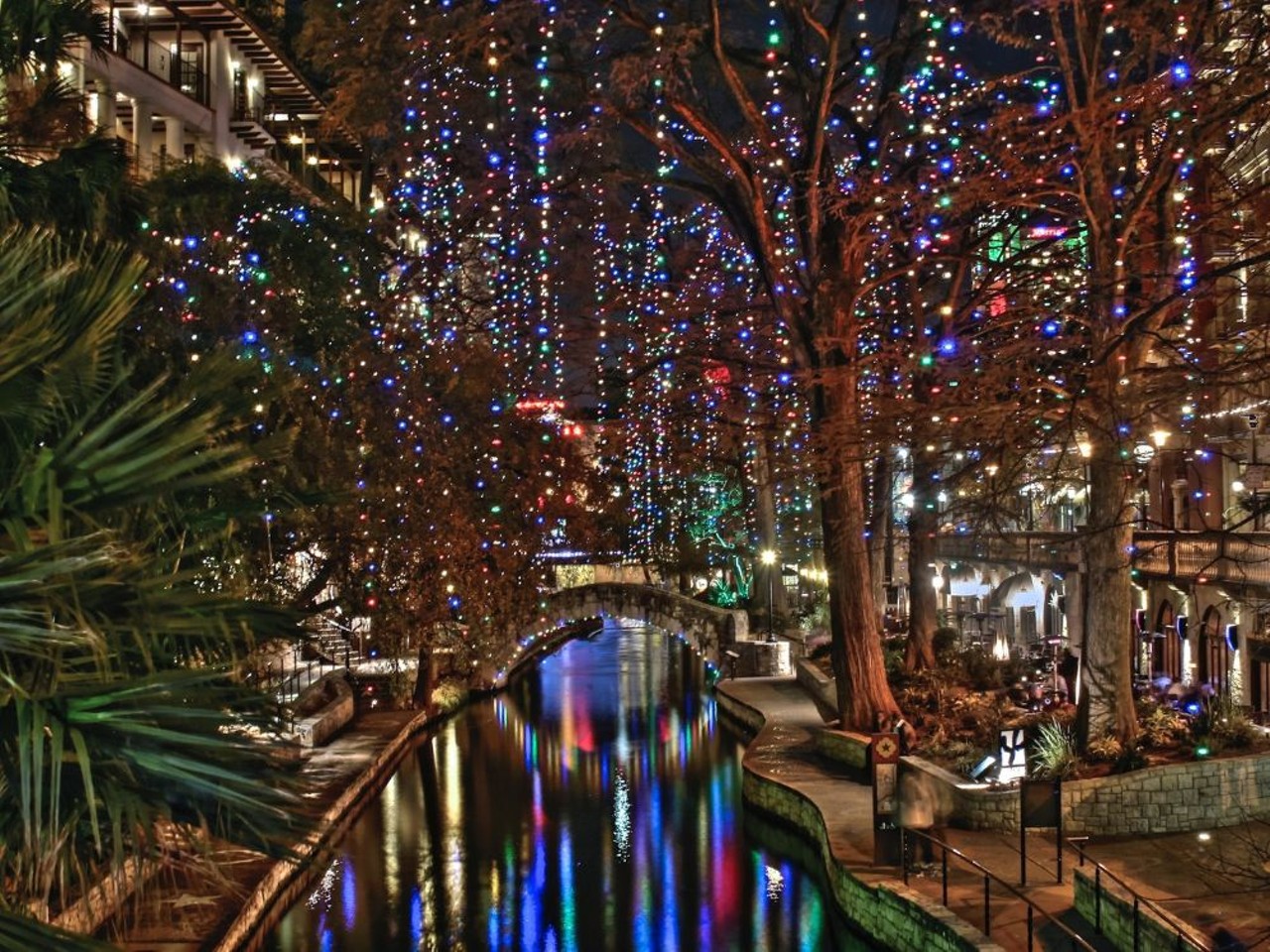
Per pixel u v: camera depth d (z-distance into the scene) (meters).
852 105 26.95
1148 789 20.17
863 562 27.48
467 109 25.12
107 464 6.10
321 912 21.09
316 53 24.61
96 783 5.70
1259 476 24.48
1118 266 18.83
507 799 30.70
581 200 30.69
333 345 27.36
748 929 20.23
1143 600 35.62
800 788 24.67
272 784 6.08
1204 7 15.62
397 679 40.62
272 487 8.13
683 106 23.91
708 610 49.22
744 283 34.09
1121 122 17.56
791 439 27.92
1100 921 15.19
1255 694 26.81
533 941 19.73
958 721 26.39
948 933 15.06
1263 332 14.23
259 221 26.70
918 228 24.61
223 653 7.00
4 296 6.24
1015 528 40.03
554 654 73.62
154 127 39.53
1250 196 14.90
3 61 12.52
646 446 40.62
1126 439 15.02
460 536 31.08
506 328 31.88
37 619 5.45
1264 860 14.59
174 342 18.25
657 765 35.47
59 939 5.06
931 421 16.64
